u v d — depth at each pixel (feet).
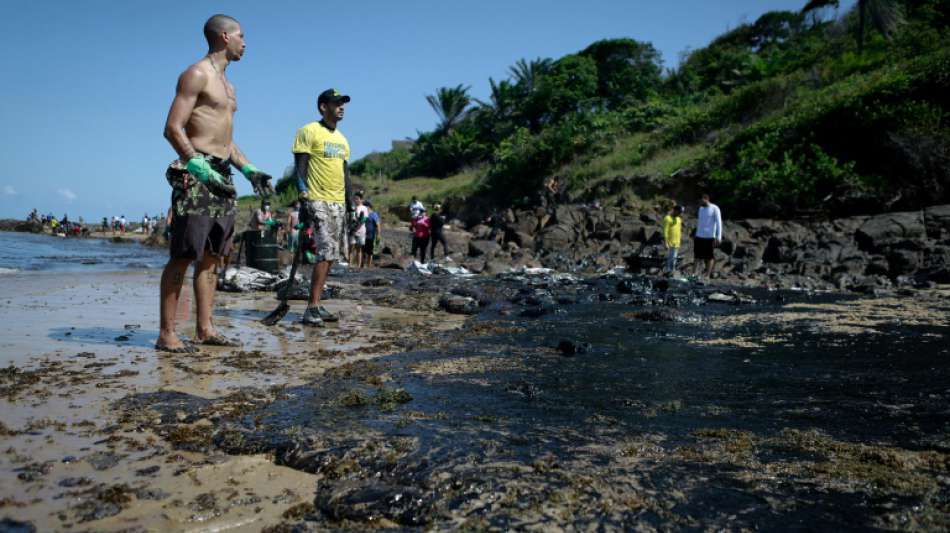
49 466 6.42
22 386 9.57
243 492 6.01
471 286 29.86
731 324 19.01
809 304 25.40
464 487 5.95
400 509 5.55
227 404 8.87
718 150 77.66
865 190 57.21
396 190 159.43
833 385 10.78
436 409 8.80
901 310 23.03
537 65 170.50
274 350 13.44
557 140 108.78
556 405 9.22
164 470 6.45
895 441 7.61
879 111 61.72
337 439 7.29
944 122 57.77
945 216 47.32
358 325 17.72
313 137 17.08
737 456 6.96
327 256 17.34
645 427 8.12
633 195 81.20
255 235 34.86
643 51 162.40
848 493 5.91
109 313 17.97
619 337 16.26
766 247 51.44
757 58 124.06
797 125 68.95
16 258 50.78
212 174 12.34
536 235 71.67
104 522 5.28
